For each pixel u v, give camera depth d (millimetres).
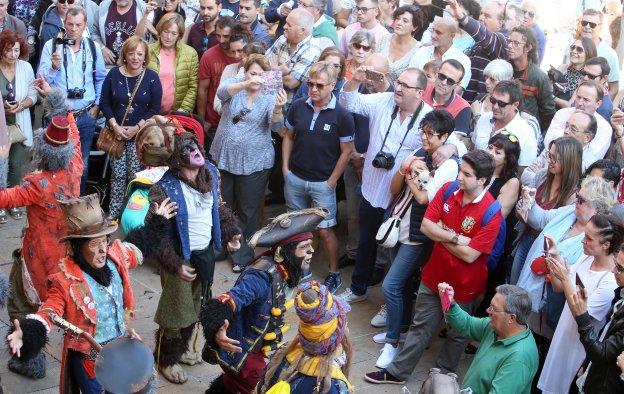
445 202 6789
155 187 6242
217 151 8609
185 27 10398
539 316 6555
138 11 10430
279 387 4730
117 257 5574
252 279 5559
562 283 5688
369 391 6984
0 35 8773
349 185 8734
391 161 7727
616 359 5410
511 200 7066
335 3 11391
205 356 5742
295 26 9047
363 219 8062
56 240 6598
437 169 7168
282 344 5879
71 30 9133
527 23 11398
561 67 11039
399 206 7402
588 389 5602
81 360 5367
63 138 6484
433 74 8484
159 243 5965
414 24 9609
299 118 8203
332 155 8203
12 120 8906
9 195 6465
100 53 9312
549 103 9430
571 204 6645
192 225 6371
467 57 9258
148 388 4477
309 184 8242
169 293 6566
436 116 7223
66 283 5293
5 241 8695
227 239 6797
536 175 7215
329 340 4719
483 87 9766
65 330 5230
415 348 6980
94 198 5309
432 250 7094
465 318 5867
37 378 6625
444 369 7055
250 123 8422
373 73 8156
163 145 6508
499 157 7062
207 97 9531
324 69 7918
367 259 8172
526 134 7711
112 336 5473
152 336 7301
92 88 9266
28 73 8977
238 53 9203
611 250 5949
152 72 8945
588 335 5527
